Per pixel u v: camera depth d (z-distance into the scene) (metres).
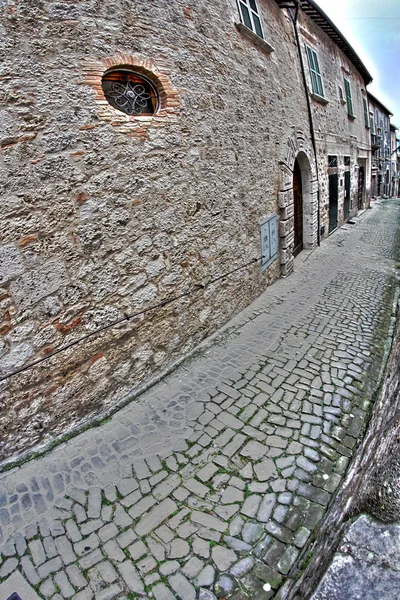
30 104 2.62
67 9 2.79
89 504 2.46
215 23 4.43
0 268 2.57
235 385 3.73
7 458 2.75
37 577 2.02
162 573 2.02
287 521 2.28
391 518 1.16
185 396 3.59
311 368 3.96
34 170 2.68
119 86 3.31
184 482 2.61
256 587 1.93
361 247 9.73
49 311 2.86
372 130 18.88
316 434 3.01
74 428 3.12
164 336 3.93
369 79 15.56
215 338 4.72
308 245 9.38
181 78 3.81
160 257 3.75
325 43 9.98
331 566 1.08
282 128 6.66
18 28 2.54
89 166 3.00
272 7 6.46
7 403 2.70
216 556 2.10
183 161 3.92
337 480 2.56
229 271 5.07
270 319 5.28
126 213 3.33
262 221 6.01
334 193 11.48
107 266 3.23
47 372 2.90
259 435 3.03
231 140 4.83
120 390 3.48
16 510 2.42
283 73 6.76
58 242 2.87
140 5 3.34
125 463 2.80
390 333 4.74
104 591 1.94
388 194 26.61
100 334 3.24
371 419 2.80
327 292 6.33
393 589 0.95
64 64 2.79
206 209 4.39
